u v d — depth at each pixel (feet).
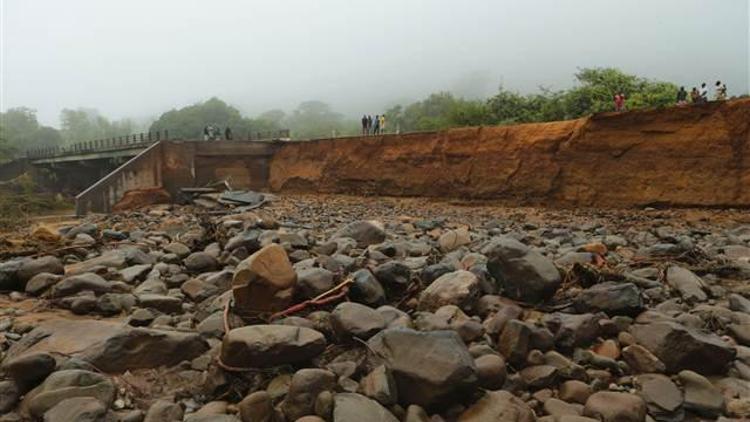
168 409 12.73
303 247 33.45
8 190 163.94
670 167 61.36
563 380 14.55
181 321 20.58
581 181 70.03
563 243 39.11
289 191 117.39
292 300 19.74
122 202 97.35
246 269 18.71
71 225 68.33
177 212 83.51
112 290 24.34
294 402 12.39
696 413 13.15
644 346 15.67
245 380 14.10
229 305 19.04
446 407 12.64
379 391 12.48
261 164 120.57
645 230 47.96
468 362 12.80
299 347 14.52
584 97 115.85
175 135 316.81
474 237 40.98
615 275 22.27
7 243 36.94
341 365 14.57
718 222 50.60
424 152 93.50
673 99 102.53
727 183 56.34
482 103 137.18
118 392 13.80
